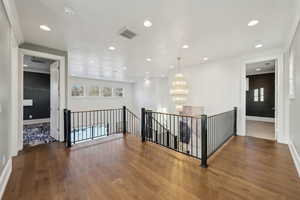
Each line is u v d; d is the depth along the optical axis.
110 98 9.06
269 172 2.19
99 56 4.36
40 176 2.10
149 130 3.77
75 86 7.70
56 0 1.89
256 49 3.78
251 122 6.94
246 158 2.68
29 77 6.98
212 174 2.13
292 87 2.94
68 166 2.40
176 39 3.15
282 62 3.61
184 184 1.89
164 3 1.97
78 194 1.71
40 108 7.26
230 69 4.55
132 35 2.95
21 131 3.16
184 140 5.64
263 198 1.63
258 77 7.62
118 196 1.67
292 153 2.79
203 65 5.26
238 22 2.46
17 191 1.77
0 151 1.76
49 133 4.93
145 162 2.53
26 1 1.88
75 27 2.61
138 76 8.07
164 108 8.74
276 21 2.43
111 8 2.08
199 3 1.97
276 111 3.77
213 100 4.99
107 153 2.93
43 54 3.49
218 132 3.67
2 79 1.86
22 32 2.77
